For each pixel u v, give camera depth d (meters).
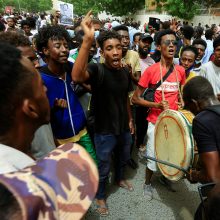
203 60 5.42
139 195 3.19
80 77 2.23
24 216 0.50
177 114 2.43
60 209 0.58
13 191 0.53
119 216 2.86
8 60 0.74
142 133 4.09
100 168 2.76
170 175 2.60
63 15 7.35
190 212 2.91
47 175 0.61
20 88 0.75
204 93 1.85
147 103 2.95
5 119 0.77
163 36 2.92
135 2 30.64
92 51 3.52
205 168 1.71
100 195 2.87
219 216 0.81
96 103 2.65
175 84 2.98
